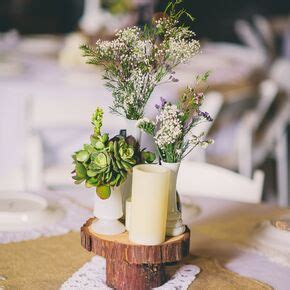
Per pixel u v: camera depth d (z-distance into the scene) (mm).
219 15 7043
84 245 1203
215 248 1477
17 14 6832
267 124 3713
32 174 2574
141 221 1136
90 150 1133
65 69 3445
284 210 1791
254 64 3941
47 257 1398
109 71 1198
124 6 3336
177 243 1162
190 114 1264
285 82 3730
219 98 2844
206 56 3957
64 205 1748
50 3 6922
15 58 3746
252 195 1998
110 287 1233
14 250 1430
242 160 3375
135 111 1191
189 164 2115
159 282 1227
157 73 1186
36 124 2803
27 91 2928
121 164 1124
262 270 1355
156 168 1157
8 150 2922
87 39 3432
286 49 5184
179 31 1177
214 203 1832
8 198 1690
